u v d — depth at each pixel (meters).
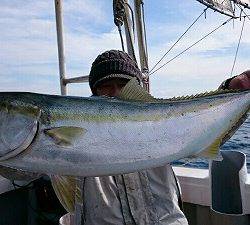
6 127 0.77
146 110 0.85
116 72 0.99
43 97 0.80
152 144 0.84
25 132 0.77
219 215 1.41
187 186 1.61
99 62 1.00
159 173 1.01
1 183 1.70
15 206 1.81
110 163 0.81
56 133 0.77
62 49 2.12
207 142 0.90
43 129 0.78
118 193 0.99
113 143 0.81
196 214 1.61
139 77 1.04
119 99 0.85
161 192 1.00
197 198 1.59
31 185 1.79
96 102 0.83
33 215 1.82
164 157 0.85
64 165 0.78
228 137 0.94
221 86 1.08
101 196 0.98
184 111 0.88
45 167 0.78
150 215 0.98
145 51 2.09
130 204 0.98
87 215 0.98
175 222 0.98
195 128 0.88
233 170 1.43
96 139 0.80
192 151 0.88
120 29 1.97
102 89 1.01
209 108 0.90
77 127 0.79
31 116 0.78
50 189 1.78
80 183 0.99
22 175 0.92
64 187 0.83
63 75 2.11
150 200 0.99
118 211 0.98
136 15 2.10
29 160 0.78
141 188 0.99
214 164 1.46
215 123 0.91
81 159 0.79
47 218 1.77
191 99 0.90
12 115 0.77
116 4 1.94
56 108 0.80
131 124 0.83
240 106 0.94
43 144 0.77
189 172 1.67
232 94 0.94
